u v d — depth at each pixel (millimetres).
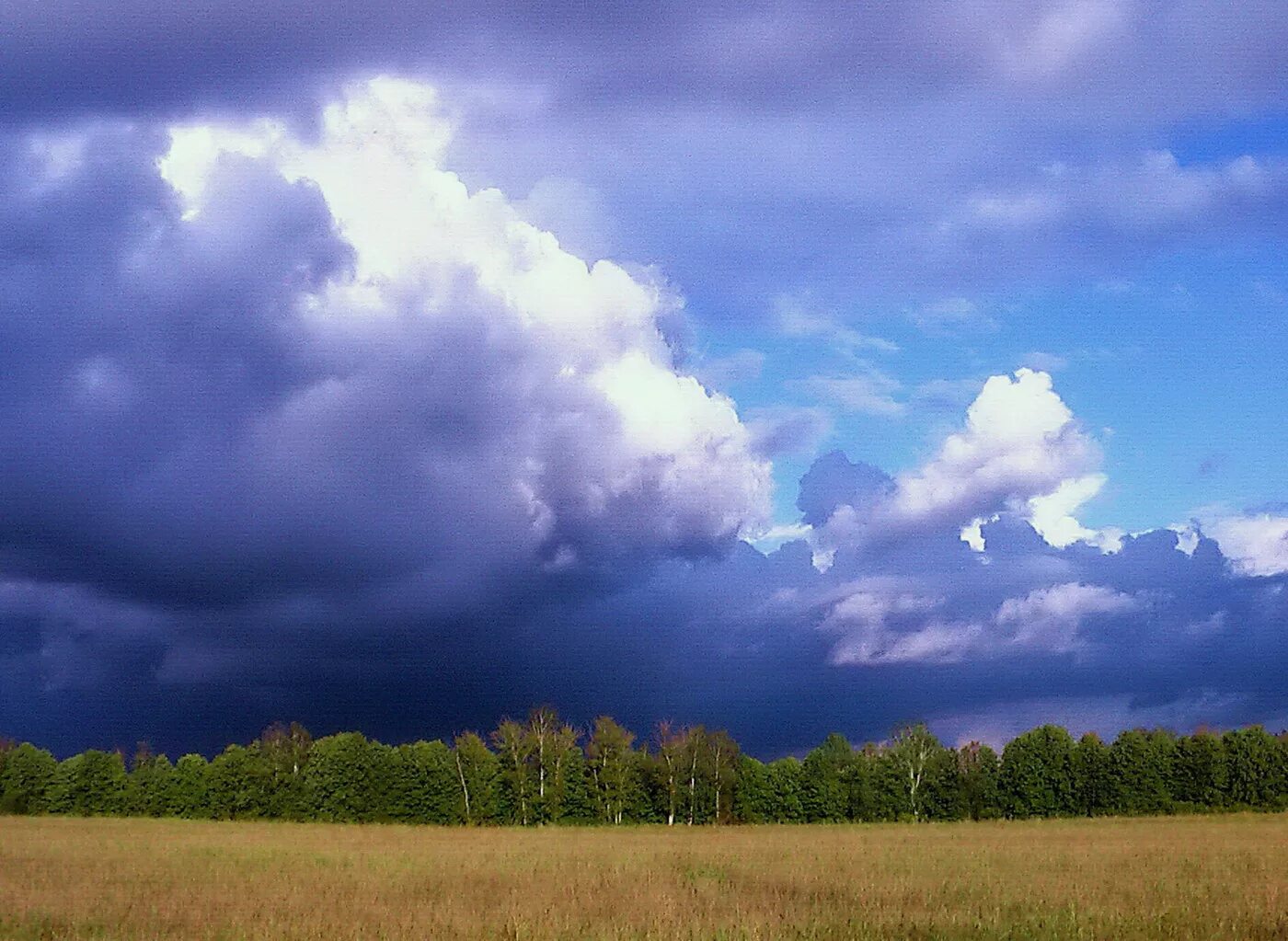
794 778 116438
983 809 116812
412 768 113125
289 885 33906
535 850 55156
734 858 46781
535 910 26672
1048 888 31141
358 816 111250
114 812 115750
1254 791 111375
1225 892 29172
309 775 113438
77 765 117375
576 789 112562
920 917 24766
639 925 24031
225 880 35812
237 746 115688
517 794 111938
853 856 47406
